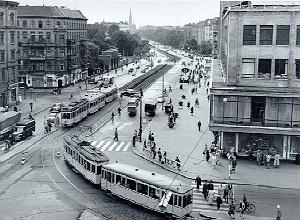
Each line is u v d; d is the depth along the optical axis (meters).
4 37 93.25
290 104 54.41
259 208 40.66
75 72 137.00
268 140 55.88
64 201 41.59
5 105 92.69
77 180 48.09
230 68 55.94
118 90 121.81
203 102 103.00
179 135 69.81
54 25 128.00
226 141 56.94
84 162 47.72
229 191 42.47
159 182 39.41
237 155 56.66
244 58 55.69
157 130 73.50
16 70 100.00
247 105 55.25
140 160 56.09
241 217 38.31
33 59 125.38
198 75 152.00
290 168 53.06
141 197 40.34
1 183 46.31
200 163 54.53
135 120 82.56
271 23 54.62
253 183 47.53
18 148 61.16
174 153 58.91
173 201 37.88
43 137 67.81
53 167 52.62
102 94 96.81
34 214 38.38
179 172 50.88
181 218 37.56
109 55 178.88
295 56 54.69
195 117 84.88
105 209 39.97
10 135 65.00
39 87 126.56
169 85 130.75
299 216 38.75
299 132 53.91
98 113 90.12
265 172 51.41
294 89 54.50
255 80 55.72
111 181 43.34
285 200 42.91
